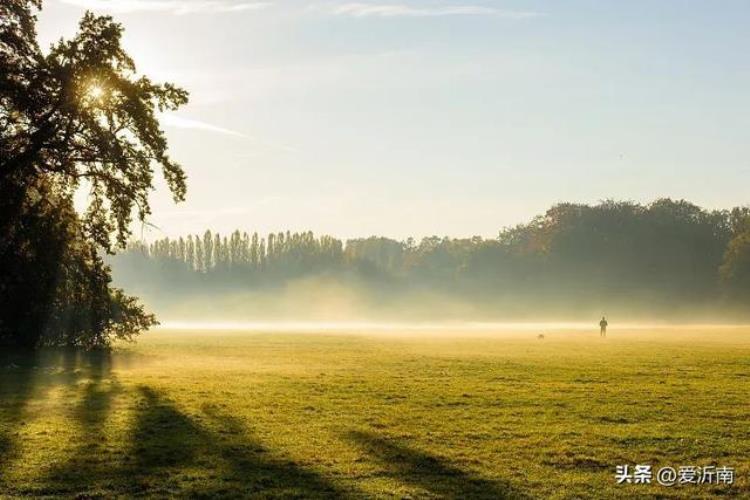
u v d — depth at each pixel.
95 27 42.25
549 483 15.59
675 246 184.50
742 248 154.75
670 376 34.09
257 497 14.38
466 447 18.64
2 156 40.75
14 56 41.81
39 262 44.12
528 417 22.88
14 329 45.28
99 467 16.47
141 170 43.00
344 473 16.16
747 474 16.41
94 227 47.06
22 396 26.86
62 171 43.72
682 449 18.59
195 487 14.99
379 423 21.69
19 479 15.53
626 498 14.67
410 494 14.70
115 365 39.56
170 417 22.44
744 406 25.03
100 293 48.34
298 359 44.00
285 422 21.81
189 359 43.78
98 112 42.50
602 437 19.89
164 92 43.34
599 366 39.03
